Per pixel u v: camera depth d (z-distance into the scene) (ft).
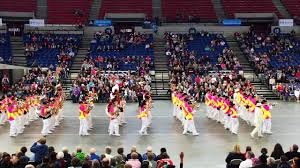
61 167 43.19
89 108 85.35
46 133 83.35
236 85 126.41
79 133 83.87
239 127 91.66
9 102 85.66
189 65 156.66
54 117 91.15
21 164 43.09
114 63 158.71
